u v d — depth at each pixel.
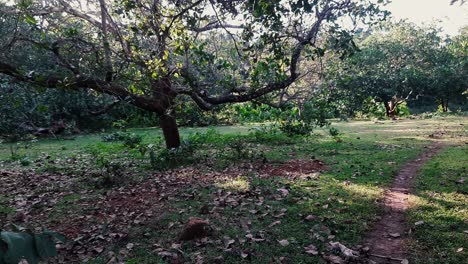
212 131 14.79
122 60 7.52
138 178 8.09
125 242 4.66
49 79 7.02
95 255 4.34
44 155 12.38
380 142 12.48
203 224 4.65
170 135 11.20
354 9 5.40
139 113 21.39
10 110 14.62
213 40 8.76
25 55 8.12
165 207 5.92
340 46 5.66
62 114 19.98
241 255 4.07
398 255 4.04
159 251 4.31
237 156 9.95
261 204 5.78
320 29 5.89
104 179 7.67
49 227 5.30
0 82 11.65
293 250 4.19
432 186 6.40
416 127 17.98
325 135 14.96
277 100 10.03
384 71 28.47
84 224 5.40
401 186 6.66
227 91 8.38
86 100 19.38
